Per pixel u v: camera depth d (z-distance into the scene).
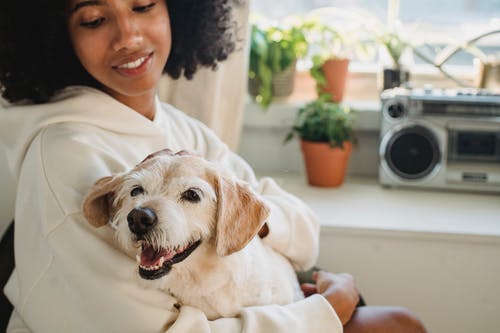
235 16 1.58
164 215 0.72
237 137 1.70
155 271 0.75
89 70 0.98
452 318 1.43
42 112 0.93
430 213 1.47
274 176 1.83
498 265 1.37
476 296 1.40
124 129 0.97
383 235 1.38
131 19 0.94
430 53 1.85
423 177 1.62
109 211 0.83
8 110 0.95
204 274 0.82
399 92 1.65
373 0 1.89
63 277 0.83
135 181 0.77
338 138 1.65
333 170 1.68
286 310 0.85
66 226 0.81
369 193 1.65
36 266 0.85
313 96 1.92
